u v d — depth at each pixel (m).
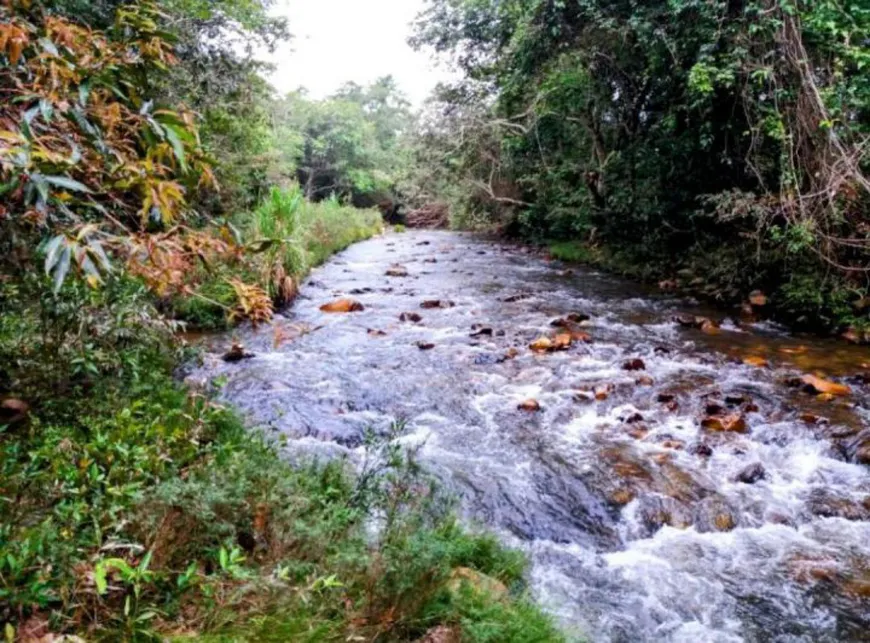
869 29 6.88
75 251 1.35
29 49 1.67
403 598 2.03
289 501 2.38
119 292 3.24
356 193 34.28
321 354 6.18
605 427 4.54
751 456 4.08
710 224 10.27
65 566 1.63
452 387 5.31
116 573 1.68
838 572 2.93
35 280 2.52
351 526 2.51
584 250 13.95
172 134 1.69
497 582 2.54
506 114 14.56
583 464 3.94
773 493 3.64
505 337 7.05
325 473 3.13
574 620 2.57
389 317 7.96
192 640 1.64
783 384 5.45
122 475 2.24
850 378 5.52
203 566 2.00
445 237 20.41
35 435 2.69
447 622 2.07
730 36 7.75
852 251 7.47
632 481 3.73
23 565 1.56
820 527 3.32
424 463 3.84
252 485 2.40
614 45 10.31
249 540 2.22
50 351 2.98
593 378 5.59
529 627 2.18
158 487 2.05
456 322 7.79
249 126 10.31
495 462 3.94
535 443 4.24
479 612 2.14
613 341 6.92
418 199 26.98
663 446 4.20
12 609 1.53
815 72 7.24
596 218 13.38
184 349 4.42
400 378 5.50
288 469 2.93
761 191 8.67
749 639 2.51
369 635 1.88
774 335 7.27
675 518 3.39
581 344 6.73
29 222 1.53
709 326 7.53
